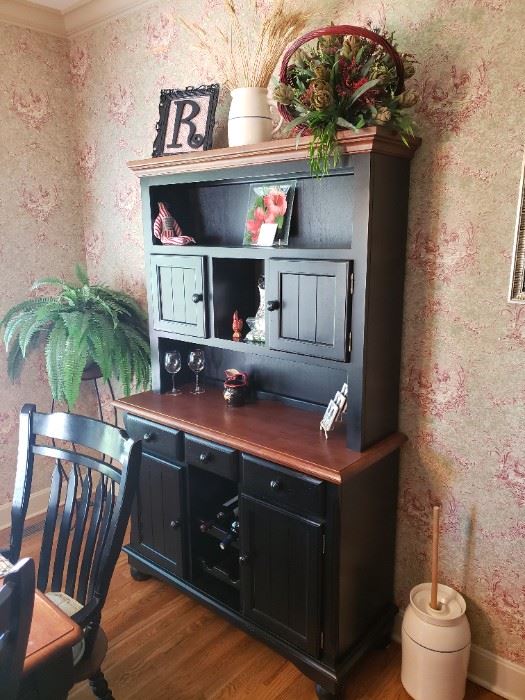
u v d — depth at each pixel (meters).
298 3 1.87
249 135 1.82
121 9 2.41
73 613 1.43
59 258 2.85
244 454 1.78
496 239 1.57
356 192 1.53
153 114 2.43
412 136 1.58
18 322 2.43
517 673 1.73
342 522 1.62
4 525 2.80
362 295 1.57
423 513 1.87
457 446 1.75
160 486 2.09
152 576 2.35
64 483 3.01
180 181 2.01
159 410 2.08
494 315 1.61
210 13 2.14
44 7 2.54
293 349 1.76
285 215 1.89
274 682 1.83
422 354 1.77
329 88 1.48
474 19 1.52
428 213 1.68
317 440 1.77
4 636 0.80
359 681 1.82
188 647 1.97
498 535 1.71
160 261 2.14
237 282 2.10
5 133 2.56
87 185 2.84
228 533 1.99
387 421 1.79
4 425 2.77
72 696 1.75
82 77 2.69
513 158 1.51
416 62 1.59
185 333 2.12
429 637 1.66
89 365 2.58
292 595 1.73
